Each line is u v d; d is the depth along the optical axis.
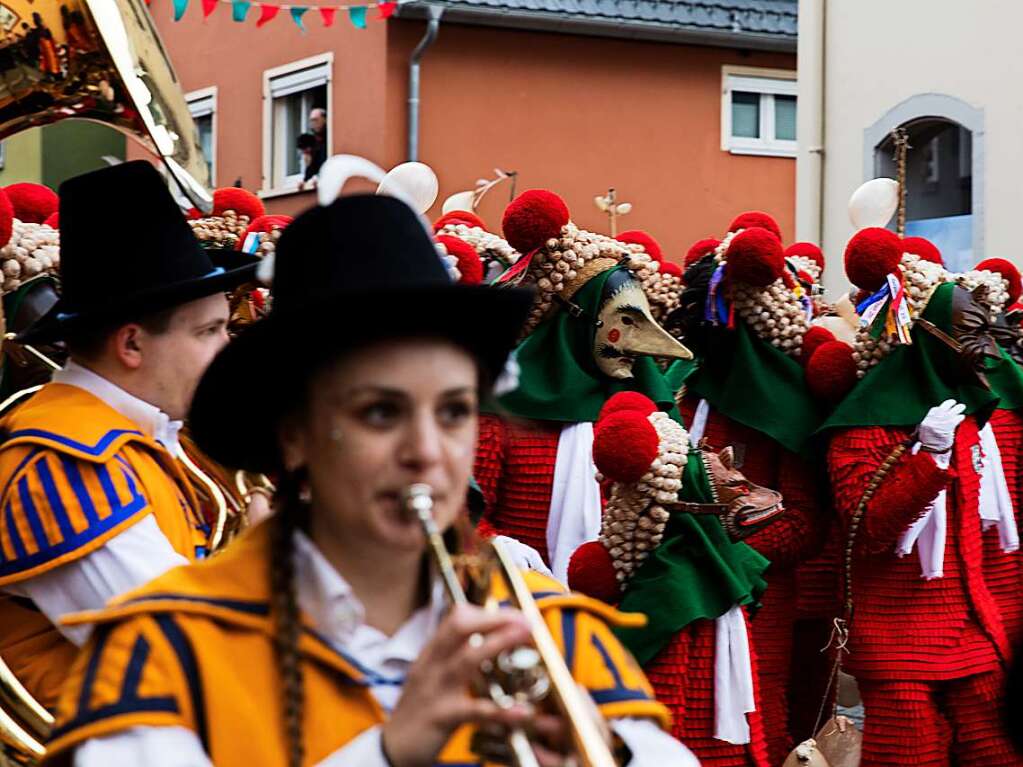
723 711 4.69
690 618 4.57
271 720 1.95
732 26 18.36
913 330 5.70
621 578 4.71
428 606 2.06
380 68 17.53
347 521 1.96
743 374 5.87
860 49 12.40
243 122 19.94
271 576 2.02
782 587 5.81
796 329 5.94
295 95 19.27
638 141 18.62
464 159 17.81
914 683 5.56
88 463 3.07
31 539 3.01
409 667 2.01
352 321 1.92
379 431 1.95
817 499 5.91
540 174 18.17
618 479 4.61
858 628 5.65
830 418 5.64
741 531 4.77
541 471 5.23
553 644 1.87
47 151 21.69
